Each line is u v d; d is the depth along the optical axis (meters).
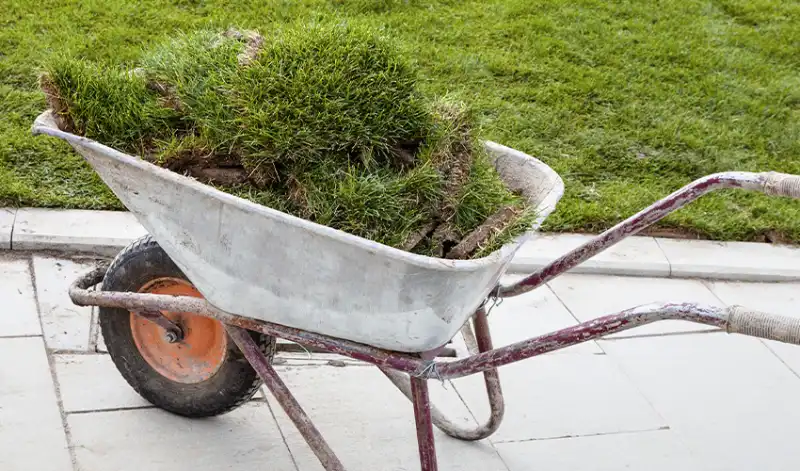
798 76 6.18
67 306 3.37
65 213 3.80
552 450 3.07
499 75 5.52
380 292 2.16
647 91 5.64
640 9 6.70
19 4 5.30
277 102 2.30
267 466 2.81
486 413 3.21
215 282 2.41
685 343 3.77
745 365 3.67
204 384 2.86
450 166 2.44
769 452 3.19
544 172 2.63
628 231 2.50
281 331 2.41
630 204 4.50
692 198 2.38
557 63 5.74
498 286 2.69
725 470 3.08
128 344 2.90
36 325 3.23
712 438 3.23
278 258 2.23
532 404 3.29
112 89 2.46
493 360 2.20
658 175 4.89
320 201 2.27
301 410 2.45
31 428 2.77
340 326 2.30
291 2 5.81
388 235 2.25
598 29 6.25
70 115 2.42
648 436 3.20
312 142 2.29
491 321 3.69
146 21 5.34
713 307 1.92
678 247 4.35
